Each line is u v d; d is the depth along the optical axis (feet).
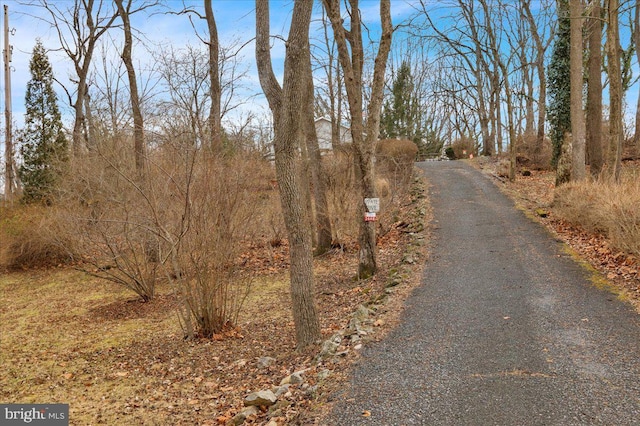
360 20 37.88
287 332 24.90
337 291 31.83
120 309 32.09
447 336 19.22
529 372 15.25
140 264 32.63
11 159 72.28
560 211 40.47
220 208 24.44
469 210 49.34
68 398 18.71
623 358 15.81
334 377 16.08
